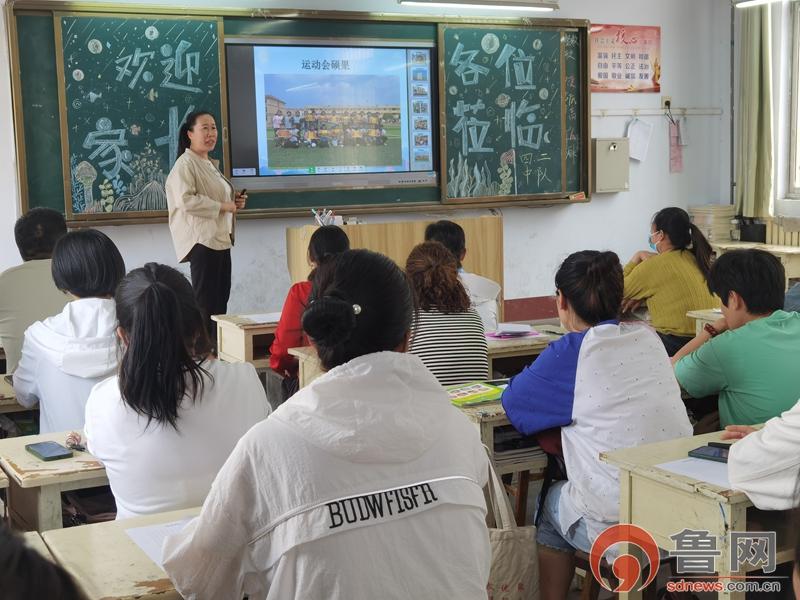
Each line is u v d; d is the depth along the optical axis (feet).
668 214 13.66
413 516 4.22
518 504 9.43
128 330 5.73
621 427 6.87
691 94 23.89
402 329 4.50
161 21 17.79
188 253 16.74
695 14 23.66
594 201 23.00
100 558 4.99
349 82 19.69
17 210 17.17
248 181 18.94
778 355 7.69
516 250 22.15
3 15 16.75
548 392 7.07
